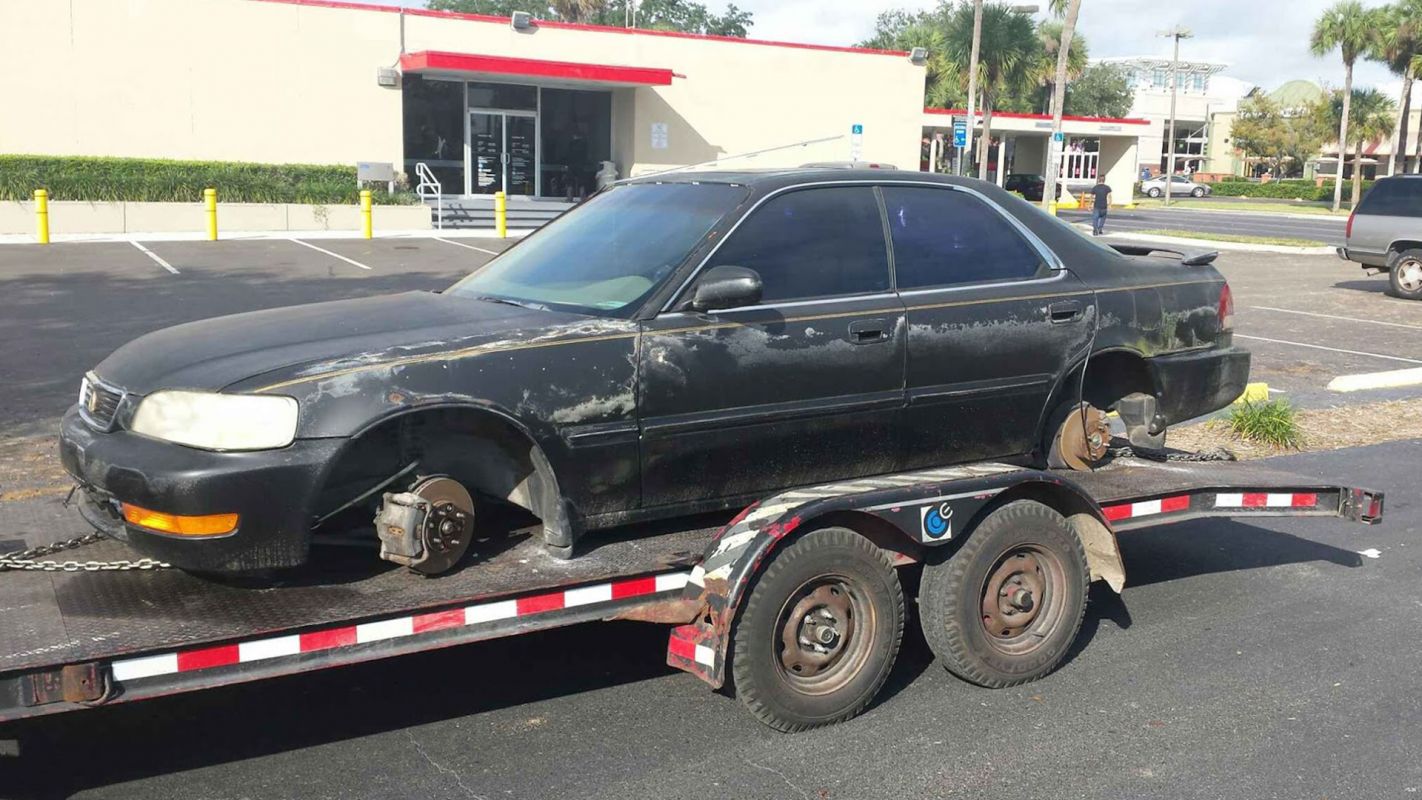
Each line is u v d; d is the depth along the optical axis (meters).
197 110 27.53
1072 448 5.59
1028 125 53.22
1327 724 4.57
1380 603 5.99
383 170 28.22
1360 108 67.25
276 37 28.02
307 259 21.88
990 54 38.72
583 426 4.26
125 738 4.29
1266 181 82.12
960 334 5.10
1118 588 5.00
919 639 5.44
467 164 31.62
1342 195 68.75
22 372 11.16
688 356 4.45
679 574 4.26
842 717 4.48
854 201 5.05
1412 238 19.50
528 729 4.43
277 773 4.04
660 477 4.48
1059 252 5.55
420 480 4.07
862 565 4.41
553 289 4.81
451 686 4.81
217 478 3.68
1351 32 55.97
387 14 29.09
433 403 3.96
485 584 4.00
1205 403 6.03
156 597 3.85
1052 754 4.29
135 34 26.69
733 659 4.24
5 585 3.97
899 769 4.16
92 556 4.30
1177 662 5.19
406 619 3.75
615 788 3.99
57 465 7.93
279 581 4.02
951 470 4.81
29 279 18.19
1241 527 7.40
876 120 35.88
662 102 32.69
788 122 34.56
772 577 4.22
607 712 4.60
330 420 3.83
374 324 4.36
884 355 4.90
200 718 4.47
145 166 25.92
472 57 28.61
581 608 4.07
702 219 4.79
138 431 3.88
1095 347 5.52
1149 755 4.29
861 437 4.93
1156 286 5.77
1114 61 103.25
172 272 19.47
